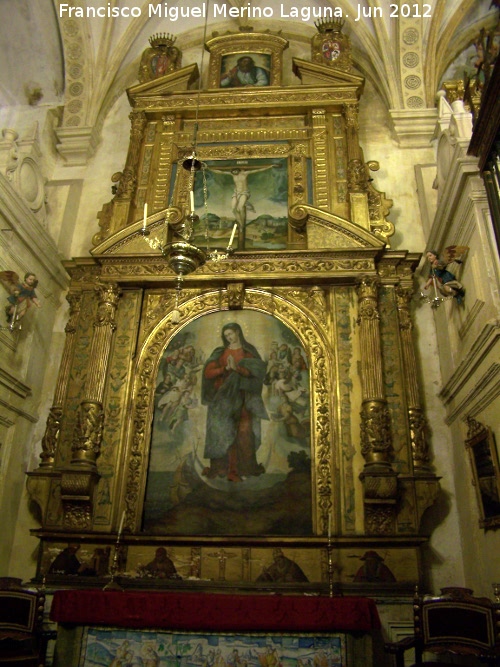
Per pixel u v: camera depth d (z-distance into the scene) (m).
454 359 7.27
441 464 7.43
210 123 9.57
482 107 5.46
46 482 7.20
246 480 7.09
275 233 8.58
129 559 6.72
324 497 6.88
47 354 8.46
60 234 9.16
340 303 7.94
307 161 9.12
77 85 10.36
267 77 10.02
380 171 9.49
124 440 7.38
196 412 7.52
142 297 8.23
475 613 4.76
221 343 7.91
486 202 6.15
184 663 4.72
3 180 6.98
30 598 5.24
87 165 10.09
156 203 8.91
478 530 6.42
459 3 9.88
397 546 6.57
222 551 6.70
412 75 9.90
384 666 6.00
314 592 6.33
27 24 9.73
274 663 4.69
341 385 7.43
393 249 8.55
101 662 4.76
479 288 6.24
